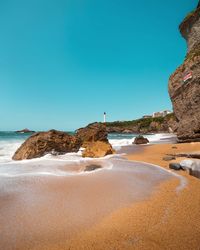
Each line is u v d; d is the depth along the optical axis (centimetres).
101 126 2378
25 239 401
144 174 895
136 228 434
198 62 2306
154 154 1594
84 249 370
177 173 906
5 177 852
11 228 439
